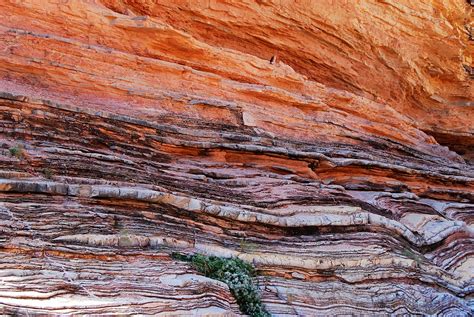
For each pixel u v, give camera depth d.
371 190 12.54
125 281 6.56
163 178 8.85
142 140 9.62
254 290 7.62
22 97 8.61
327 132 13.05
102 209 7.59
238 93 12.02
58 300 5.84
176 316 6.33
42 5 10.48
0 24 10.03
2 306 5.36
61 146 8.49
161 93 10.70
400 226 10.33
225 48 13.13
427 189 13.88
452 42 17.39
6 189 7.07
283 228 9.03
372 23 15.95
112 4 12.30
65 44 10.19
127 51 11.22
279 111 12.47
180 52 11.80
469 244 11.55
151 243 7.48
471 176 15.17
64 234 6.90
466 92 18.44
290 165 11.51
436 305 9.30
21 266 6.16
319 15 14.97
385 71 16.80
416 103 18.02
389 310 8.70
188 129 10.52
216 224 8.47
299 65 15.47
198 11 13.38
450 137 18.66
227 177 9.89
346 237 9.53
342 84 16.34
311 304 8.08
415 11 16.59
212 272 7.56
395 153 14.45
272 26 14.43
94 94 10.16
